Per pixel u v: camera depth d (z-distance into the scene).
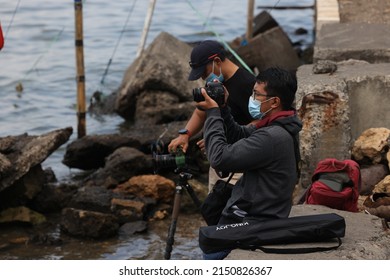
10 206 14.45
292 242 8.16
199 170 15.52
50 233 13.83
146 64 20.31
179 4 35.75
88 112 21.80
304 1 36.16
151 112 19.56
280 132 7.84
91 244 13.27
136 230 13.64
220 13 34.38
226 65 9.73
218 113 8.07
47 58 27.38
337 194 9.57
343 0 21.31
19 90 24.02
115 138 16.81
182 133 9.75
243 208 8.12
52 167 17.50
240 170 7.89
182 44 21.34
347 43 14.33
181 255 12.76
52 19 32.31
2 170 14.20
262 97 7.88
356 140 11.83
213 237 8.06
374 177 11.38
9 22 31.95
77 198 14.14
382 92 11.84
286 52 22.50
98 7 35.41
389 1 21.06
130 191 14.73
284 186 8.00
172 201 14.66
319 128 11.51
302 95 11.52
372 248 8.38
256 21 26.72
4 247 13.24
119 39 30.27
